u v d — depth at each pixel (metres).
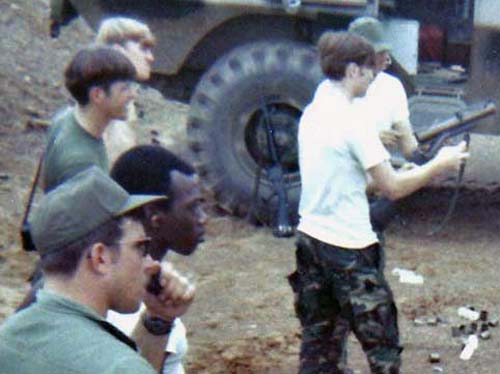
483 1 9.73
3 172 10.68
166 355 3.86
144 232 3.18
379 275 5.91
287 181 9.82
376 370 5.89
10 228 9.51
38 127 11.85
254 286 8.66
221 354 7.45
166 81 10.72
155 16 10.28
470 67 9.80
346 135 5.80
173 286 3.63
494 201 10.67
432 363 7.30
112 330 3.11
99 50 5.02
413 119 9.44
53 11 10.67
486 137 12.80
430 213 10.38
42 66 13.52
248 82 9.92
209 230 9.85
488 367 7.23
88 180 3.14
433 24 10.80
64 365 2.97
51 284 3.13
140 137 11.87
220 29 10.41
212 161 10.10
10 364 3.02
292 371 7.21
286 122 9.88
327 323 6.09
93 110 4.96
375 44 7.13
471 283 8.73
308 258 5.99
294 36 10.29
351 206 5.88
